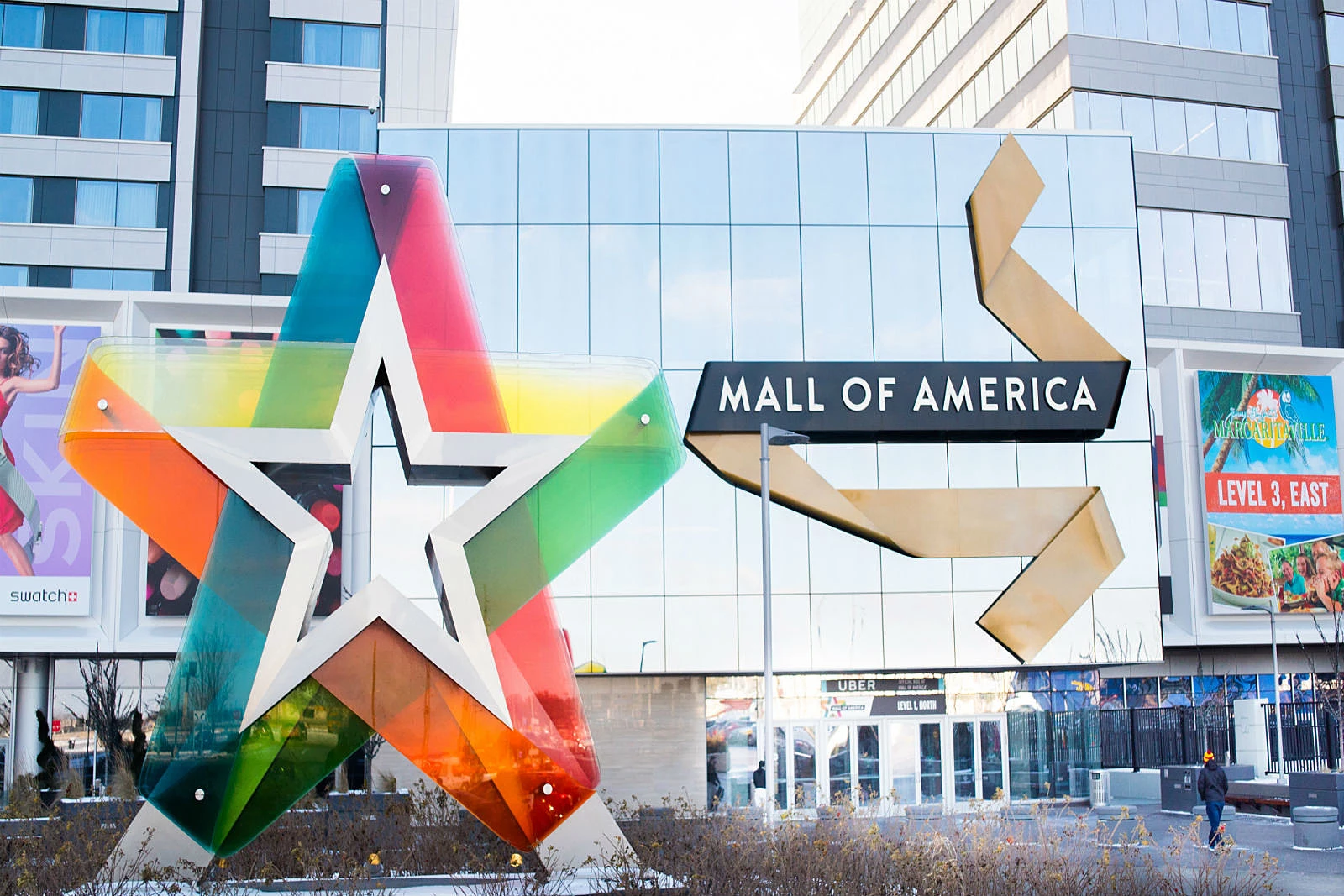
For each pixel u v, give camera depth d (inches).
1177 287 1758.1
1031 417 1207.6
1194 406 1501.0
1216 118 1847.9
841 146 1238.9
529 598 636.1
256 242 1829.5
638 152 1224.2
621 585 1168.8
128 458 620.1
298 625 605.9
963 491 1205.1
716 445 1187.9
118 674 1444.4
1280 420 1510.8
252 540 615.2
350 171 725.9
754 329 1205.7
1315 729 1531.7
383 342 648.4
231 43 1888.5
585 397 660.7
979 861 595.8
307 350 641.0
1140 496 1219.2
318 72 1883.6
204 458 615.8
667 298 1205.1
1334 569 1492.4
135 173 1806.1
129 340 633.6
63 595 1274.6
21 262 1770.4
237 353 637.9
